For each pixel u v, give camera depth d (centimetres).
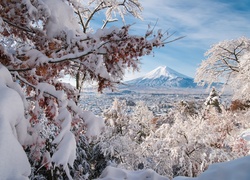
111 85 458
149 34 374
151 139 1254
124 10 1163
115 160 1321
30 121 430
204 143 1102
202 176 382
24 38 500
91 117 436
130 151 1251
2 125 305
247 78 1952
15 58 443
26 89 485
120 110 1420
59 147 334
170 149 1115
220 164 388
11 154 293
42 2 392
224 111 1647
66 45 424
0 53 430
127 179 485
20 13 411
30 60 428
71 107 437
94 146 1241
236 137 1223
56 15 427
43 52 452
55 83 506
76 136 449
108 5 1131
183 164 1137
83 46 412
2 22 412
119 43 384
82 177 856
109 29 391
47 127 665
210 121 1505
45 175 658
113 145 1242
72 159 338
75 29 461
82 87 961
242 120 1966
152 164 1216
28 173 308
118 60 413
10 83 395
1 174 276
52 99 441
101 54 407
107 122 1425
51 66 461
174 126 1189
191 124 1243
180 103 2330
